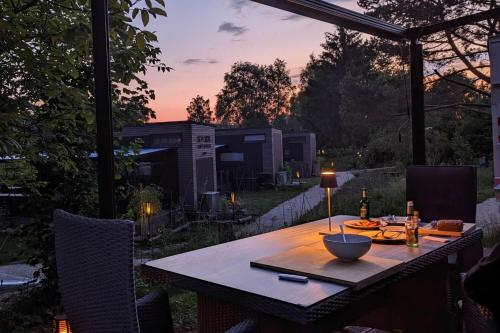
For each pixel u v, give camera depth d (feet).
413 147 14.34
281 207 42.39
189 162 42.04
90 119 10.79
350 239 6.72
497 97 13.05
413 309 8.11
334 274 5.65
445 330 7.89
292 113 132.87
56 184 12.89
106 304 4.41
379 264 6.10
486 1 24.56
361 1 30.17
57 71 10.70
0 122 8.72
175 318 10.88
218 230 21.59
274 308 5.01
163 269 6.38
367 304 6.14
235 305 6.36
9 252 20.11
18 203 13.32
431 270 7.99
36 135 10.82
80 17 9.96
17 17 9.42
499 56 12.99
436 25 13.05
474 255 8.70
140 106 13.02
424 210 10.99
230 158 68.44
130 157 13.52
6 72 9.99
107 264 4.37
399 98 37.73
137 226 24.70
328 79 118.01
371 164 62.44
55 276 12.32
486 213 27.22
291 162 81.56
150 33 8.67
